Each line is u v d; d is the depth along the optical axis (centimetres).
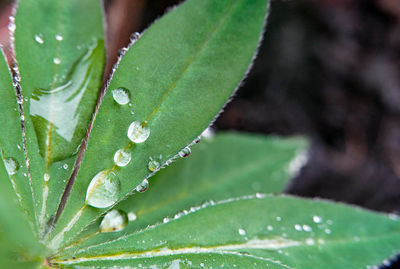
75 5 13
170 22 13
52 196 13
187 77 13
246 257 13
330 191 22
